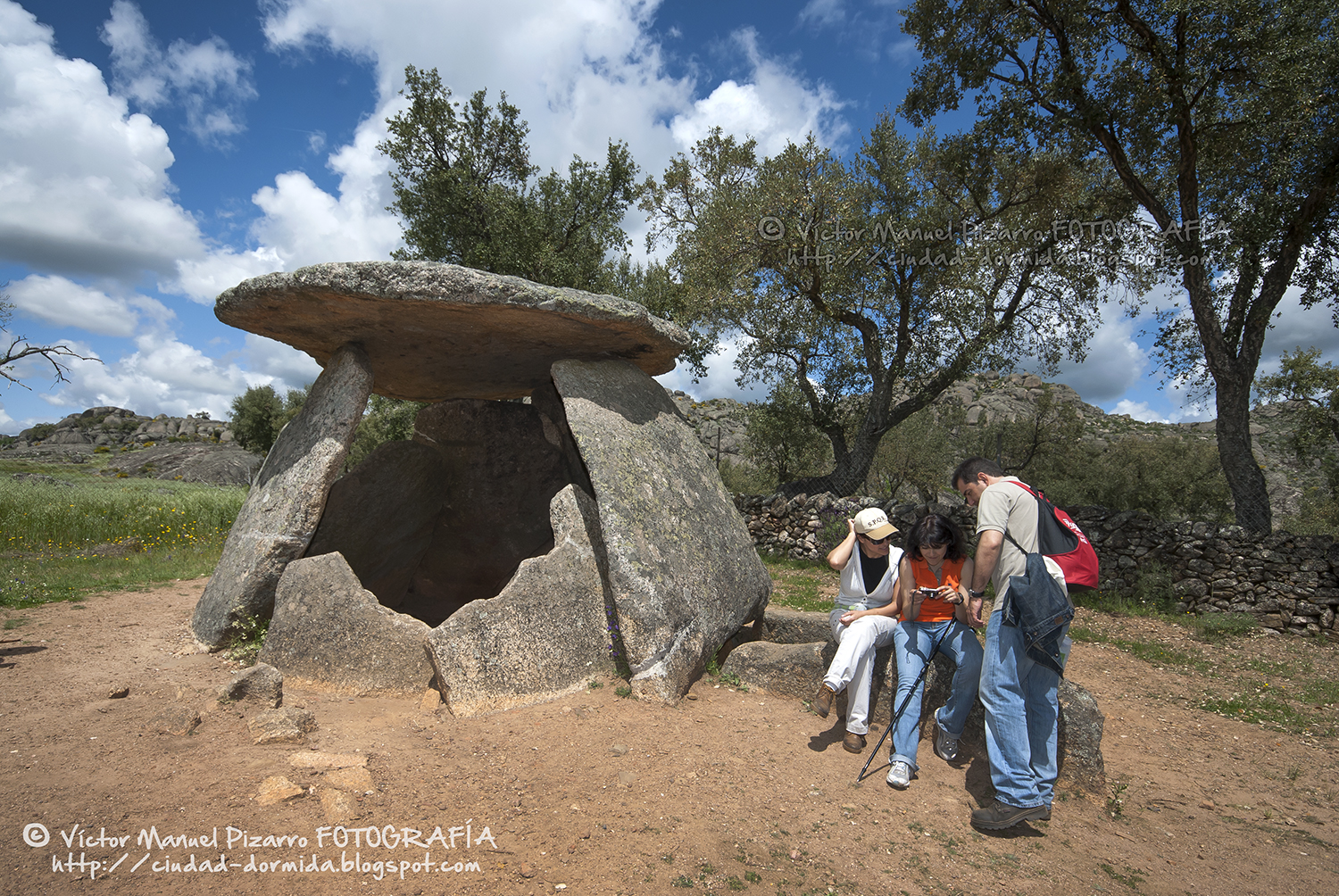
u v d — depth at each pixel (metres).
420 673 4.41
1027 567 3.35
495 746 3.66
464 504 7.54
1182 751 4.72
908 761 3.59
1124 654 7.32
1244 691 6.14
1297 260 10.71
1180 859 3.18
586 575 4.89
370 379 5.50
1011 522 3.47
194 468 35.88
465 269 4.77
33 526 10.67
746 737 4.00
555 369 5.56
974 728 3.90
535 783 3.28
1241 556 8.92
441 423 7.57
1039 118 12.51
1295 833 3.54
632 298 16.00
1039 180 13.30
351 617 4.52
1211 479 23.91
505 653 4.34
